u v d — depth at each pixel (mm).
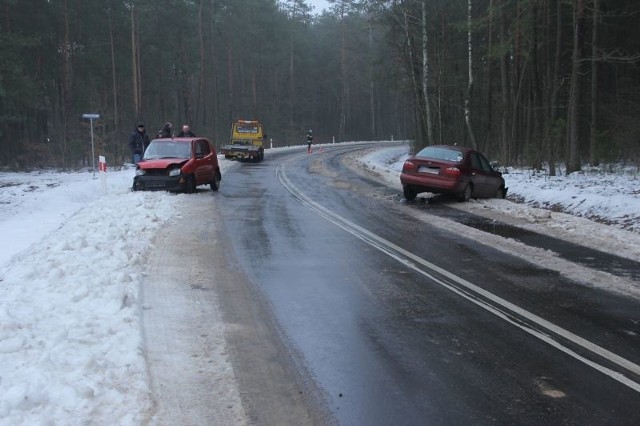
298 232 11945
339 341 5910
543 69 33312
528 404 4629
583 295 7625
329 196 18391
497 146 36906
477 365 5371
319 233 11867
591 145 24828
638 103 27031
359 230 12281
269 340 5891
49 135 44625
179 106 71000
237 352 5555
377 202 17016
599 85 31781
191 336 5914
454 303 7234
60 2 43500
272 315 6660
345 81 91438
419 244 10891
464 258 9742
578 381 5059
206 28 65125
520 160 30438
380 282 8164
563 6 28016
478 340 5992
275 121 83062
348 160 39531
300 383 4945
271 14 76062
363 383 4965
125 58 51719
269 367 5246
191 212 14328
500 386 4945
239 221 13180
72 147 38562
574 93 22453
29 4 41094
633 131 24844
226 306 6918
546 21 28703
